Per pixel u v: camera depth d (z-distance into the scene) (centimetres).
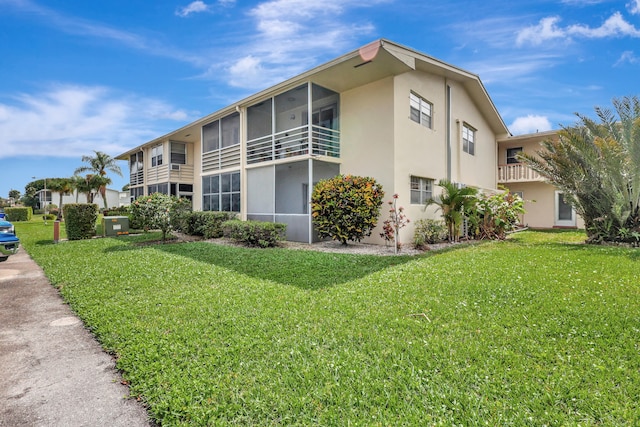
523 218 1900
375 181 1040
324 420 231
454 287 524
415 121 1192
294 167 1230
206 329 379
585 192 1077
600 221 1080
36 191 5659
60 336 392
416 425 225
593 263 690
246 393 260
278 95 1241
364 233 1050
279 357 314
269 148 1296
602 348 319
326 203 1013
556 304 438
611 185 1034
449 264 705
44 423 244
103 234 1523
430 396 253
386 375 282
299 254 895
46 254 948
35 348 361
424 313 419
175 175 1984
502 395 253
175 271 685
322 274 653
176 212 1288
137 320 414
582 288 505
